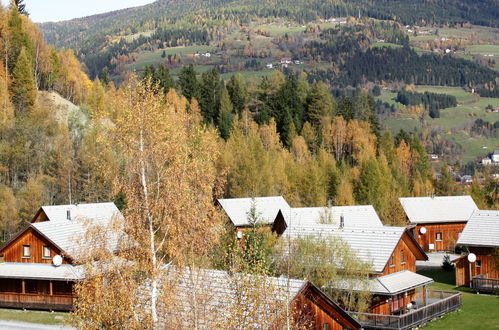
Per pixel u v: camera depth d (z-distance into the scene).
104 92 123.88
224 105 128.62
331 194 91.56
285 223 58.75
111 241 23.61
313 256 37.94
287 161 95.88
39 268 44.97
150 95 25.19
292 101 135.25
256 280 23.61
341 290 38.00
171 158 24.70
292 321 24.00
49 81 121.81
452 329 39.97
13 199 66.62
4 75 100.62
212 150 27.86
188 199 24.28
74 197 76.81
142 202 24.00
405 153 123.94
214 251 32.91
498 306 46.06
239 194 80.12
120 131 24.53
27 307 45.00
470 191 98.94
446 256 64.25
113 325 21.84
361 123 134.25
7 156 75.88
